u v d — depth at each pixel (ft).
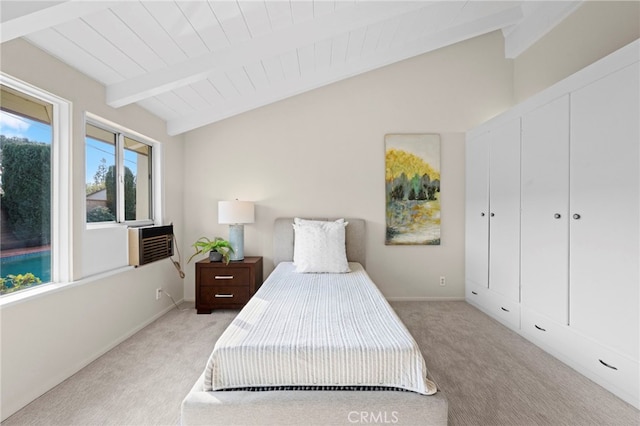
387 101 11.99
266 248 12.07
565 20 9.57
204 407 4.12
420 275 12.08
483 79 11.98
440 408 4.10
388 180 11.94
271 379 4.38
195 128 11.23
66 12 4.85
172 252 10.80
